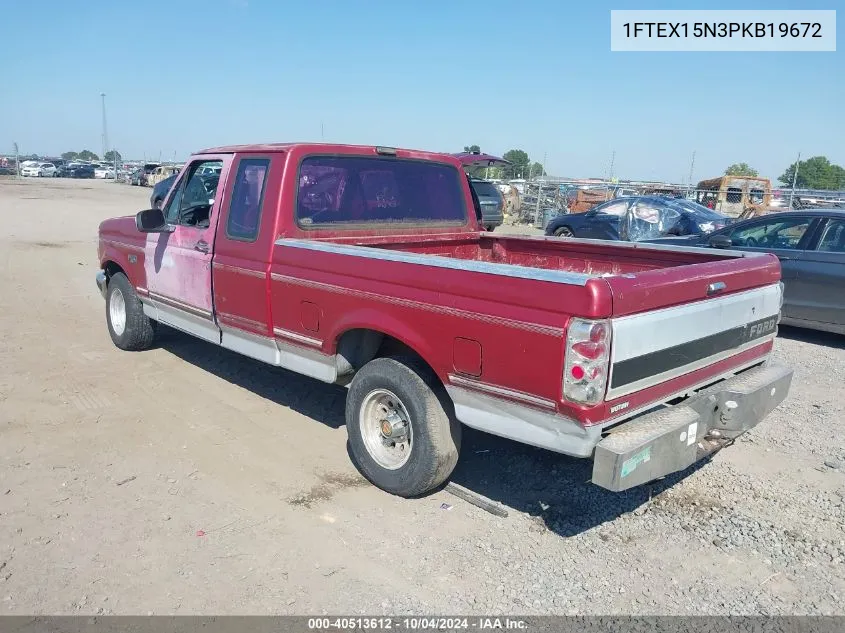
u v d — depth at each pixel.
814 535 3.82
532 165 34.19
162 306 6.08
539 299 3.17
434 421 3.84
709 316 3.68
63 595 3.15
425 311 3.68
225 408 5.50
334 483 4.30
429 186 5.64
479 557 3.55
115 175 56.41
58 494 4.05
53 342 7.25
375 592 3.25
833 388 6.37
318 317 4.34
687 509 4.09
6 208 23.56
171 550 3.53
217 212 5.16
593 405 3.07
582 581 3.37
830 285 7.76
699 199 23.91
